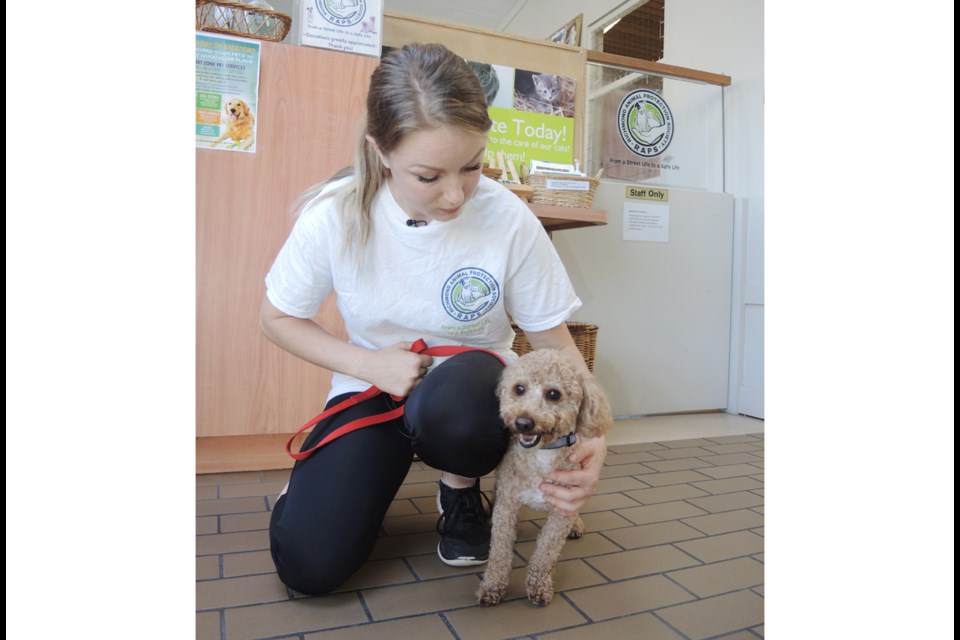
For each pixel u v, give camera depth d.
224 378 1.93
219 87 1.88
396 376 1.20
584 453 1.22
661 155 3.24
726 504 1.84
